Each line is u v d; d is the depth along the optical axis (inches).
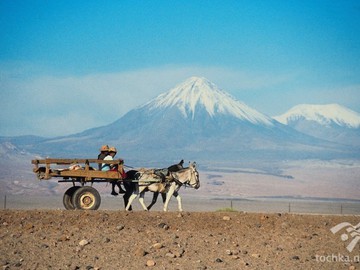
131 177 1187.3
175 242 902.4
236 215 1078.4
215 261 830.5
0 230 931.3
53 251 840.9
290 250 908.0
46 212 1032.2
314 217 1107.3
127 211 1073.5
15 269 766.5
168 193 1185.4
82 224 974.4
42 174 1128.2
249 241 943.7
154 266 798.5
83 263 800.9
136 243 891.4
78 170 1127.6
